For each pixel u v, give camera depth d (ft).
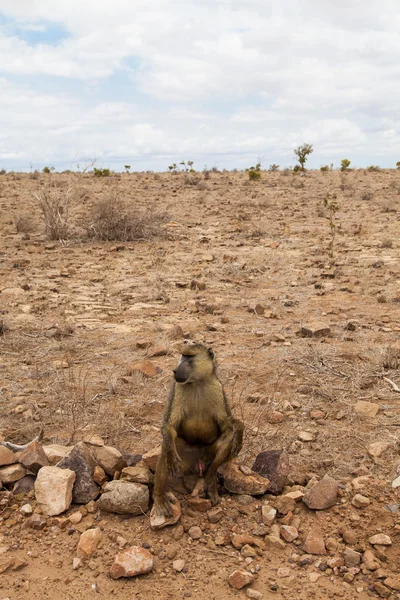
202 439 15.93
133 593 12.81
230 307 36.52
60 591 12.85
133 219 63.26
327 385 23.47
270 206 85.56
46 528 14.88
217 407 15.43
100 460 16.42
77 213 74.38
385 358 25.58
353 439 19.21
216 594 12.80
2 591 12.81
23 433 19.65
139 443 18.95
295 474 17.19
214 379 15.48
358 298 38.65
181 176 134.82
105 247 57.82
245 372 25.04
